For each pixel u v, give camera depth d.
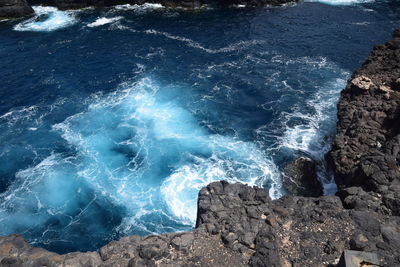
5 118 41.00
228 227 19.44
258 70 48.16
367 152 26.23
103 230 28.75
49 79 47.72
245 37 56.69
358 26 58.47
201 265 17.69
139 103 42.78
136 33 59.41
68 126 39.62
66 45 56.25
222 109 41.50
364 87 31.84
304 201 21.22
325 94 42.88
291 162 34.06
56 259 18.11
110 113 41.25
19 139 38.00
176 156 35.38
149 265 17.58
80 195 31.75
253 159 34.75
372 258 15.00
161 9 68.38
